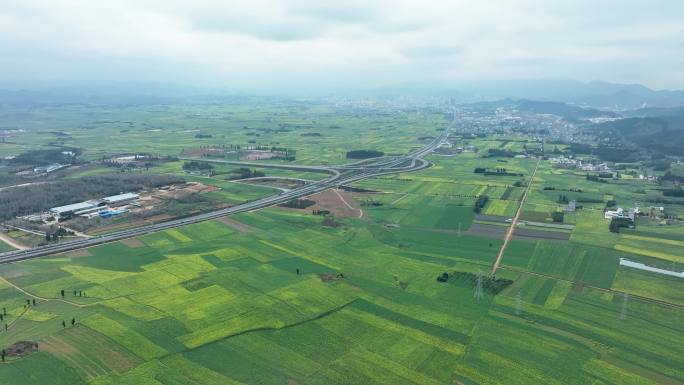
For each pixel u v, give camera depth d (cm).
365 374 10100
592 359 10819
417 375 10094
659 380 10075
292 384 9712
